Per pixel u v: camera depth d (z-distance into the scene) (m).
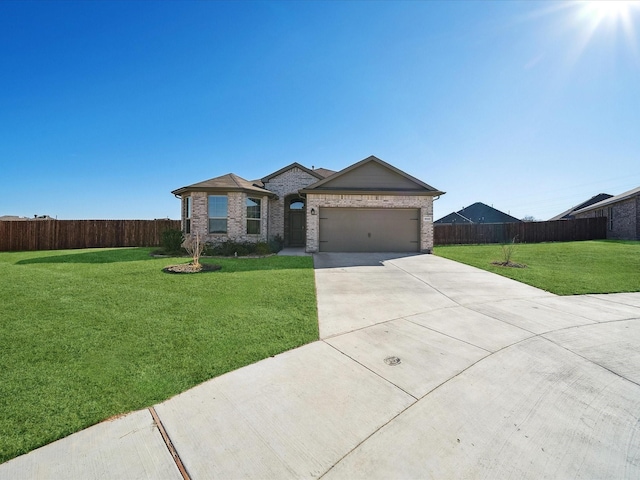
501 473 1.87
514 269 9.50
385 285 7.32
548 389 2.86
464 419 2.40
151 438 2.14
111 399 2.60
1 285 6.71
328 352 3.62
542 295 6.54
